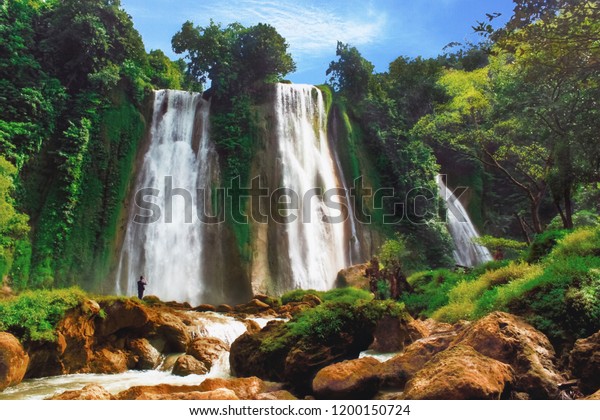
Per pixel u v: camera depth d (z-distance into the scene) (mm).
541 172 23328
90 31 34750
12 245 28188
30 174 31266
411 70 44438
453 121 28328
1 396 9453
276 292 33688
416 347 8031
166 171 36125
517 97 19094
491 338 7211
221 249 34469
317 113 41656
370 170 41531
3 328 11250
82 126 33062
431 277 22578
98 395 6633
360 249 38531
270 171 37562
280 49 40250
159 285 33031
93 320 13148
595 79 13016
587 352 6590
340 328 9734
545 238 15242
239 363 10859
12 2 34062
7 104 30484
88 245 31562
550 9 9422
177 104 38406
